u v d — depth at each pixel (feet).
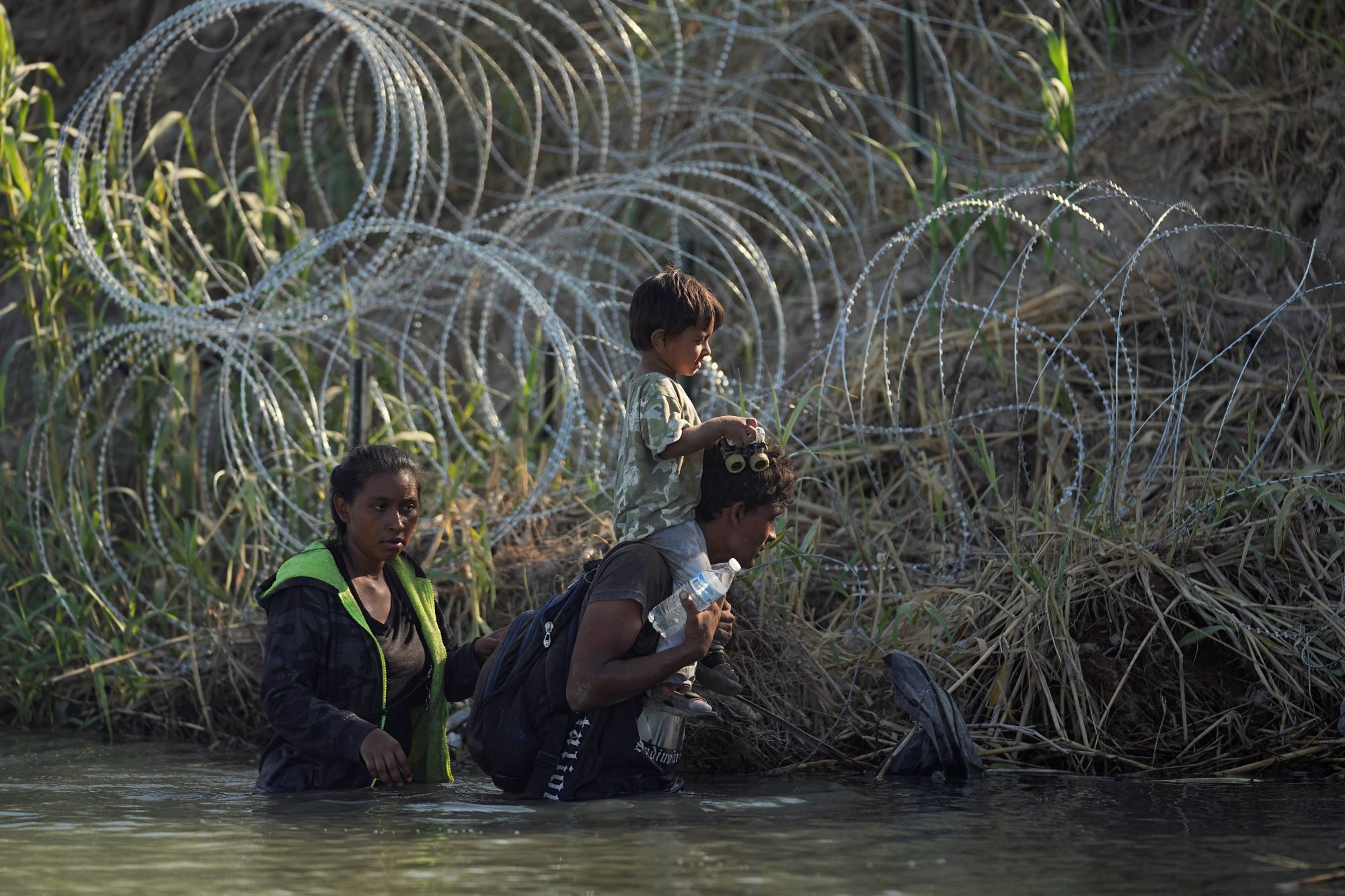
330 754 28.73
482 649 31.07
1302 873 20.42
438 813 25.90
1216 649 34.37
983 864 21.13
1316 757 30.91
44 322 53.36
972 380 48.55
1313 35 51.57
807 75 66.69
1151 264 49.65
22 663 44.96
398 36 74.64
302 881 20.01
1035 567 34.88
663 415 27.89
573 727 27.96
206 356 54.90
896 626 35.70
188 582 44.24
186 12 50.31
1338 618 33.30
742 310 59.67
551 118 73.10
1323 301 45.88
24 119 52.39
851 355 51.88
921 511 43.80
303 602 29.66
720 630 30.01
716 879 20.06
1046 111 53.26
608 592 27.40
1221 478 40.06
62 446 51.90
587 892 19.24
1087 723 33.01
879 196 60.13
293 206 60.08
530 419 52.47
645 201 66.23
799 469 47.21
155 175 54.49
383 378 58.59
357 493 30.12
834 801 27.37
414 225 46.09
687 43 70.49
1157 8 57.26
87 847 22.70
